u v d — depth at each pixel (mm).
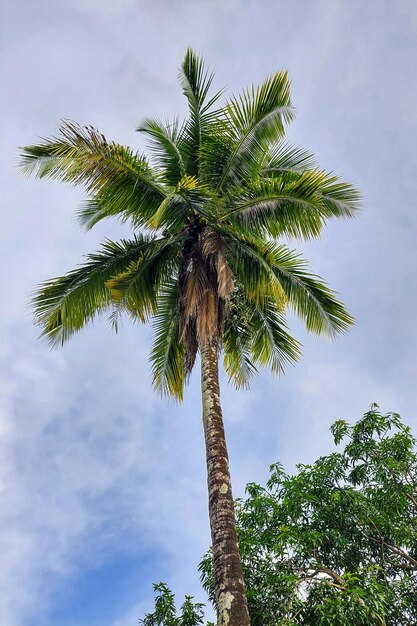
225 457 10086
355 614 10273
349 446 14961
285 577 11430
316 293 13008
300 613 11133
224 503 9461
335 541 13016
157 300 13711
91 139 11625
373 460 14789
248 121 12977
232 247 12625
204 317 11508
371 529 13617
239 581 8609
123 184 12422
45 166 11727
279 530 13133
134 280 12391
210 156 13375
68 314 12703
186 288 12211
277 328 14195
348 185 12102
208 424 10500
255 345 14289
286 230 12492
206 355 11344
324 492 14031
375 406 15492
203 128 13648
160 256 13203
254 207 12438
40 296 12680
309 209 11891
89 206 14430
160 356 14172
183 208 12547
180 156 13508
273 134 13148
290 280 13039
